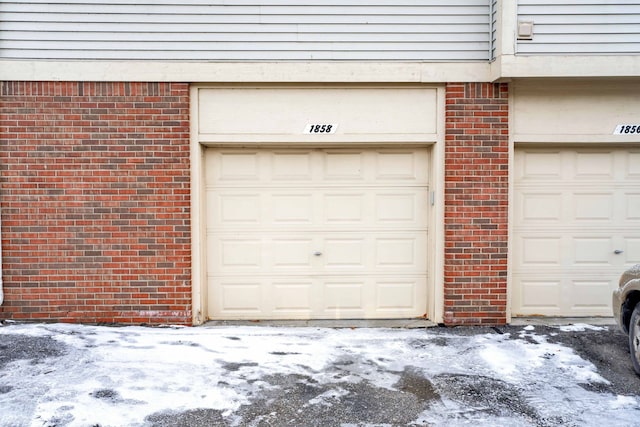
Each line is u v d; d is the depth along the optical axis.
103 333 5.97
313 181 6.73
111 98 6.34
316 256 6.77
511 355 5.38
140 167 6.38
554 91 6.45
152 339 5.80
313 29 6.43
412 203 6.76
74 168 6.35
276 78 6.37
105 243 6.40
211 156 6.69
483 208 6.46
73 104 6.32
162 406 4.13
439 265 6.56
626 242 6.76
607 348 5.57
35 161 6.34
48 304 6.41
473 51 6.46
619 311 5.12
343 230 6.76
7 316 6.41
